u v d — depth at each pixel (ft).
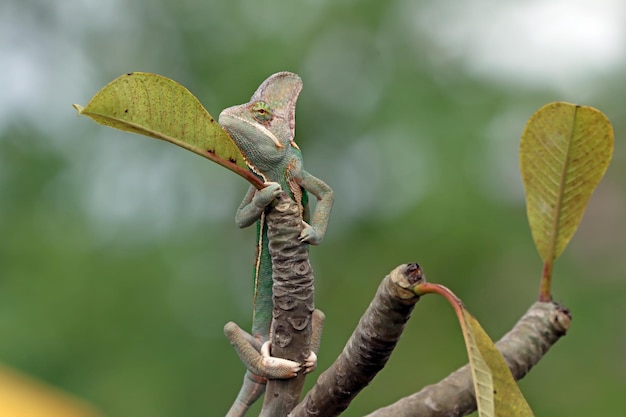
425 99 46.57
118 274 44.65
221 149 10.18
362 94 49.78
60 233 46.47
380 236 47.03
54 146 50.19
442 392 9.66
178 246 46.52
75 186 48.88
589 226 50.47
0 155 49.47
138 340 42.78
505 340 10.09
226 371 43.57
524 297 43.86
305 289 10.48
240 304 47.03
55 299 43.01
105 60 56.08
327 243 49.32
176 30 53.16
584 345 41.65
